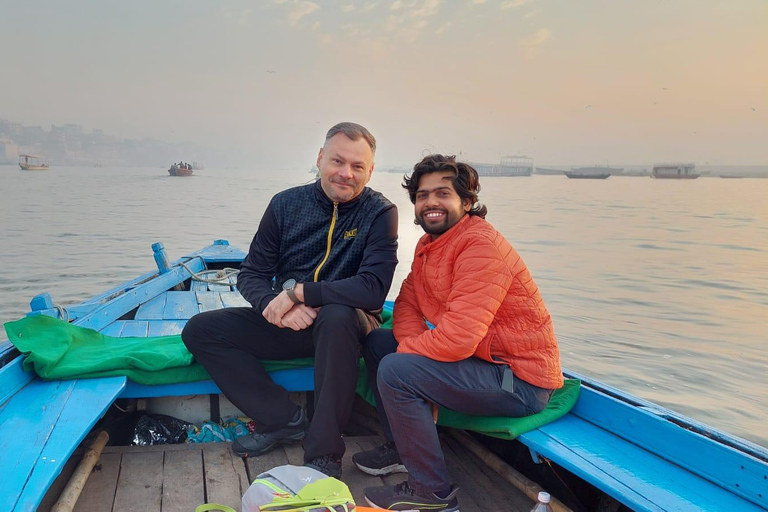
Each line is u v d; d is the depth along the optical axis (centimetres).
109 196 4616
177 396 310
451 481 265
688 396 615
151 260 1477
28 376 272
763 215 3259
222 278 605
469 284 222
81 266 1372
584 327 880
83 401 248
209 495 241
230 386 272
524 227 2483
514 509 244
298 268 288
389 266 269
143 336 370
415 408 222
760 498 184
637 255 1656
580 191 6950
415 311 267
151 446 282
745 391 626
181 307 473
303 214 282
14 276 1233
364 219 277
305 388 296
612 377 668
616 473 204
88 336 322
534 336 234
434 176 238
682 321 918
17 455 200
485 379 228
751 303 1056
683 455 211
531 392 235
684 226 2581
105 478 252
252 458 275
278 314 256
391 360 226
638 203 4425
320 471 240
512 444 289
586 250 1753
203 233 2130
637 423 230
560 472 248
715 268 1445
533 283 237
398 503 224
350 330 251
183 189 6066
